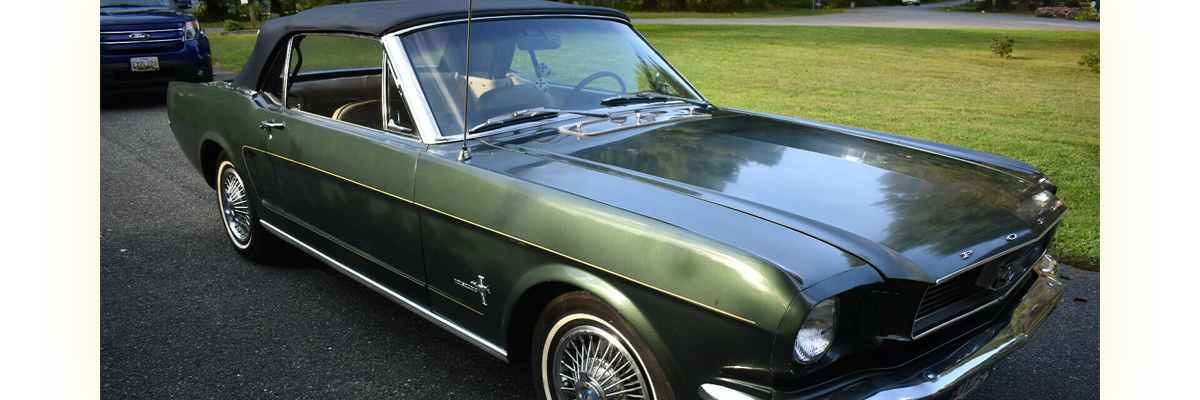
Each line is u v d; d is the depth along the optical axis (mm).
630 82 3406
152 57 9133
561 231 2193
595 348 2271
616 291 2092
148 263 4148
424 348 3172
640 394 2172
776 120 3367
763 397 1867
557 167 2469
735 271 1847
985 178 2592
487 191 2410
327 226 3252
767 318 1788
